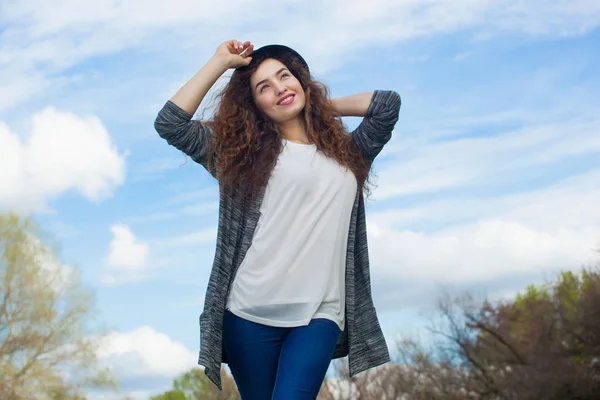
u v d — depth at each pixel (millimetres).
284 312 2973
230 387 31094
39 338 25781
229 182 3082
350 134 3318
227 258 3062
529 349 27250
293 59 3262
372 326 3170
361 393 30578
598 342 26688
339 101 3334
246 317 3004
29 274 25781
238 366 3059
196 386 37844
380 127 3273
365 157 3324
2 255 25859
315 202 3016
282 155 3094
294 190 3018
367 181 3342
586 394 26125
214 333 2994
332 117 3225
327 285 2994
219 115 3168
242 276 3033
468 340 28297
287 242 2998
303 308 2957
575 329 27297
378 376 30672
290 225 3006
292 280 2973
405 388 29125
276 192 3035
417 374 29281
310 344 2914
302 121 3238
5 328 25734
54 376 25672
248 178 3061
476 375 28156
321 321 2965
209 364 2941
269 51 3236
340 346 3209
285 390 2840
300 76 3252
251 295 2990
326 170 3080
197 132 3174
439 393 28219
